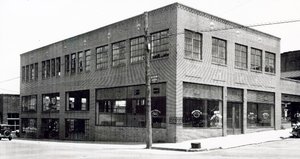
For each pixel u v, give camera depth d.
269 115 35.81
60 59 41.53
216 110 29.38
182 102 26.31
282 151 19.88
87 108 36.59
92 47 35.84
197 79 27.62
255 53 34.38
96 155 18.69
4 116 59.78
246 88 32.66
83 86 36.94
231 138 27.61
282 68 54.31
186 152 20.17
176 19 26.34
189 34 27.52
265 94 35.50
